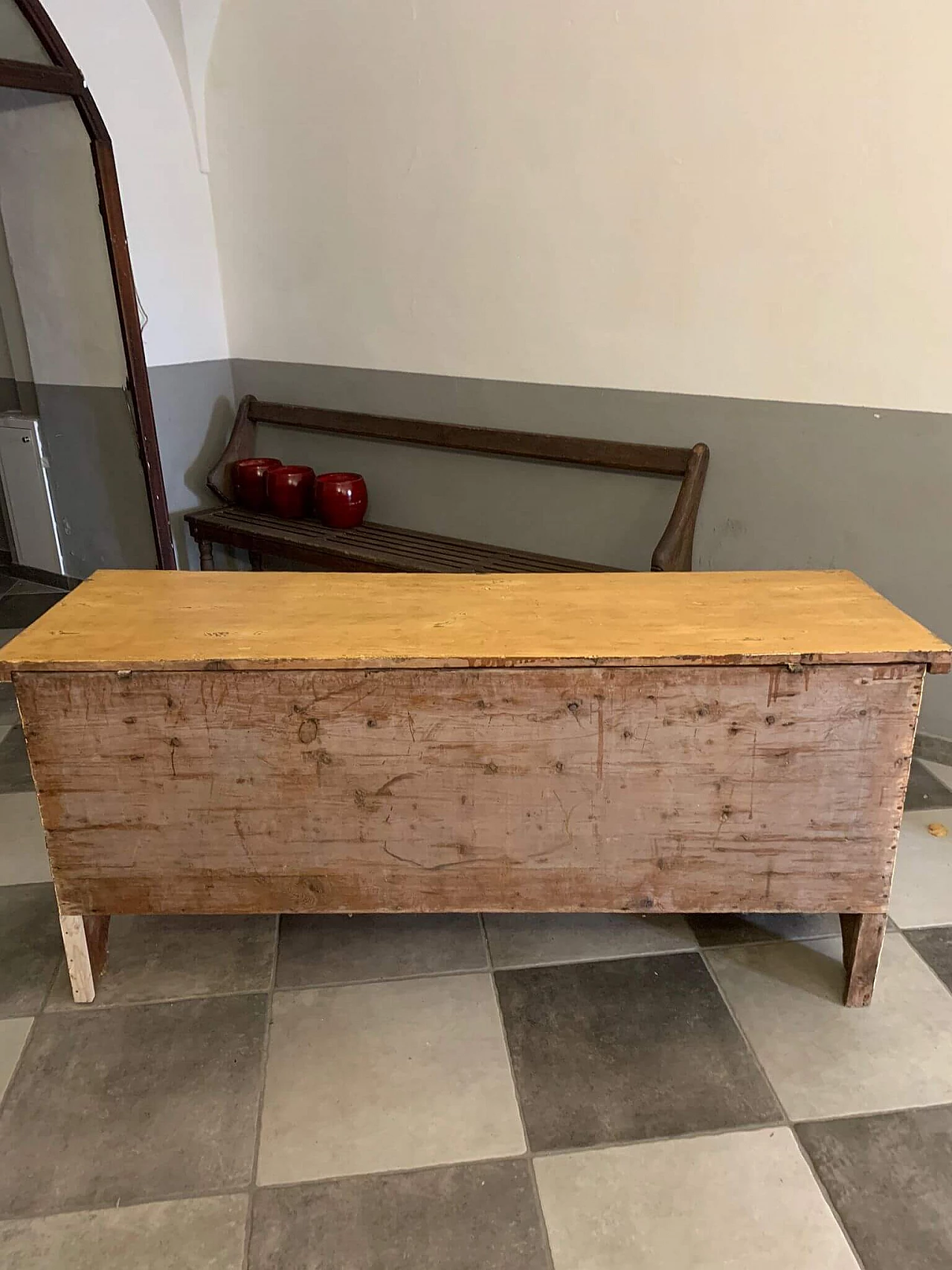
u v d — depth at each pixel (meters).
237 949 2.17
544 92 2.96
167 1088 1.81
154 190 3.72
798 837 1.87
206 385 4.09
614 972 2.10
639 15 2.72
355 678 1.76
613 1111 1.75
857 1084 1.81
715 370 2.90
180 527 4.13
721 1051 1.88
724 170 2.71
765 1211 1.57
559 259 3.09
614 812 1.87
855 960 1.96
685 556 3.01
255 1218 1.56
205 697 1.78
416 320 3.51
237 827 1.89
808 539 2.89
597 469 3.23
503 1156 1.67
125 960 2.14
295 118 3.56
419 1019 1.97
